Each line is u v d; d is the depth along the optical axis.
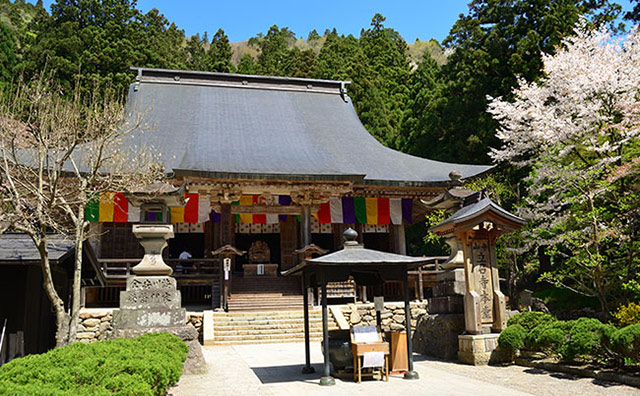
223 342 15.90
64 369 4.84
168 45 50.62
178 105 26.98
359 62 42.09
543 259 24.30
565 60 16.56
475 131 31.34
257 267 22.48
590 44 16.83
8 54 38.47
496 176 26.05
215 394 7.86
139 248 22.03
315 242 33.25
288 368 10.47
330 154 25.02
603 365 8.82
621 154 14.88
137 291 10.23
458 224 11.14
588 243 13.88
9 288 9.10
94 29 39.91
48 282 8.60
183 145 23.58
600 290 13.59
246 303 19.38
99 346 6.19
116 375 5.00
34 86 12.49
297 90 31.05
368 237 30.12
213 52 49.31
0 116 11.15
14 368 4.90
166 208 11.06
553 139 15.24
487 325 10.86
